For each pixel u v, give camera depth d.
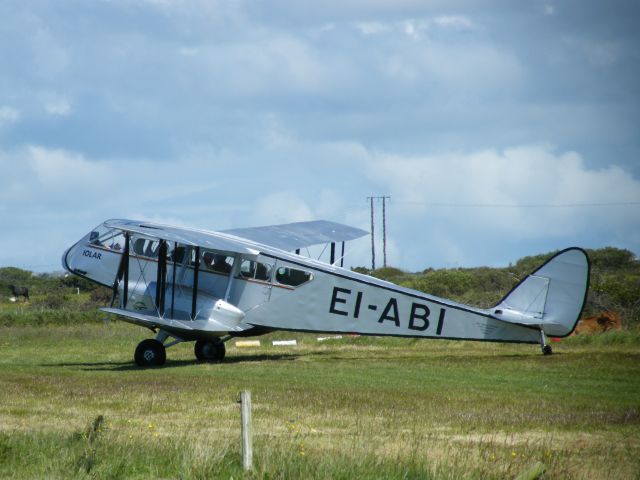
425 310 84.00
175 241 79.94
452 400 55.09
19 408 51.59
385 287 84.31
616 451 38.69
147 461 34.81
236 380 66.25
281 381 65.50
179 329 81.38
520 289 83.06
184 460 33.72
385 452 36.97
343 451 35.66
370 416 48.72
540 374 68.31
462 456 36.16
